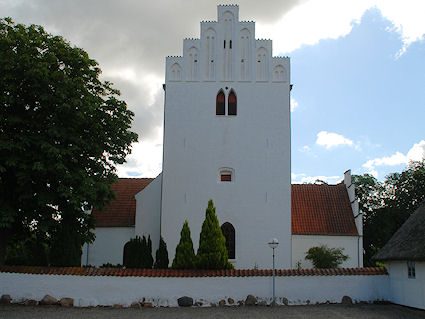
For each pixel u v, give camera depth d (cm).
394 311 1831
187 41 2848
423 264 1834
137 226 2934
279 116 2777
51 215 2178
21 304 1856
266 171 2717
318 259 2897
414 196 4497
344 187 3597
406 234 2073
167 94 2800
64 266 2064
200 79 2812
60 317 1622
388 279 2066
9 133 2045
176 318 1644
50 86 2047
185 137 2756
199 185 2708
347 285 2012
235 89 2802
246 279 1947
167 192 2703
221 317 1669
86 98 2092
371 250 4256
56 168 1984
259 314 1734
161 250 2412
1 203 2006
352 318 1677
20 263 2402
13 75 1978
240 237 2648
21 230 2306
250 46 2844
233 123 2769
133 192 3506
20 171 1991
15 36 2069
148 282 1898
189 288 1911
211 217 2041
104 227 3148
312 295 1977
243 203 2684
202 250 1998
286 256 2627
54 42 2173
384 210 4481
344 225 3244
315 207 3422
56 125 2059
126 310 1800
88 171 2244
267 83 2809
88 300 1870
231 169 2734
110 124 2270
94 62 2286
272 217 2666
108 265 2920
